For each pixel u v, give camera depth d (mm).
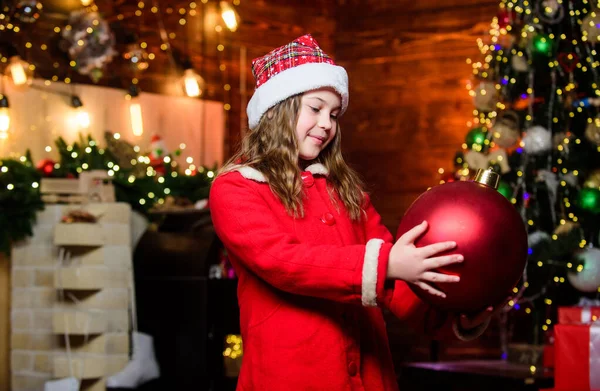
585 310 2773
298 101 1622
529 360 3504
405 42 5770
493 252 1316
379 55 5855
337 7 6035
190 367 3686
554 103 3584
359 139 5879
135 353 3584
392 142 5762
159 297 3783
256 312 1563
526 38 3594
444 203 1354
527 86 3689
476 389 3271
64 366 3496
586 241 3494
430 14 5688
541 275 3467
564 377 2494
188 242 3820
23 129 4770
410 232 1350
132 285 3623
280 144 1609
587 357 2469
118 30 5078
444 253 1322
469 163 3699
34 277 3688
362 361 1580
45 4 4941
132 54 4980
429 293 1352
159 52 5426
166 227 4020
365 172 5828
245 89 5812
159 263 3811
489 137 3713
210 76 5664
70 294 3588
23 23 4836
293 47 1669
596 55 3627
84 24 4742
